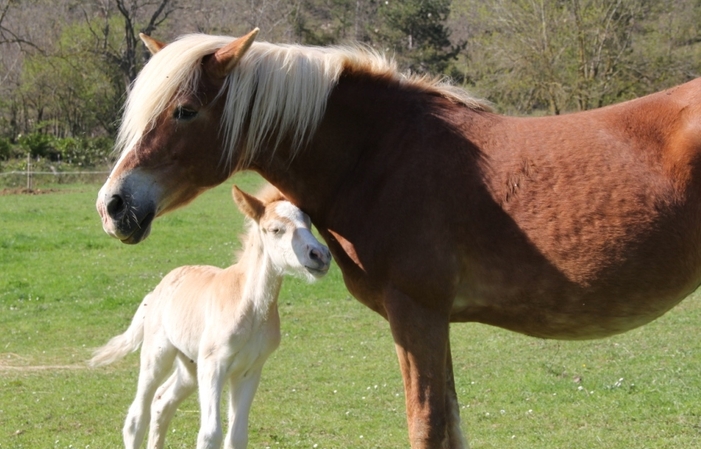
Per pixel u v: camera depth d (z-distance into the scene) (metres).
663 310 3.63
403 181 3.67
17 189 26.89
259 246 4.73
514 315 3.72
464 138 3.73
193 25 43.06
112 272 12.57
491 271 3.62
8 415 6.15
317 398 6.53
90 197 24.67
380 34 42.09
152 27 40.84
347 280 3.91
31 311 10.12
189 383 5.18
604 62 25.64
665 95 3.69
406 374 3.69
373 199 3.74
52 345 8.53
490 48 26.55
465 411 6.09
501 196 3.58
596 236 3.48
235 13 42.41
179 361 5.21
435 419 3.60
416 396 3.63
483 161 3.65
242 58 3.84
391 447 5.33
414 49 41.56
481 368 7.31
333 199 3.91
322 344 8.45
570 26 25.72
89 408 6.34
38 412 6.23
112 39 42.59
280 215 4.60
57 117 44.38
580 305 3.59
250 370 4.89
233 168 3.90
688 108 3.55
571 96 25.52
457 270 3.62
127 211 3.66
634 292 3.54
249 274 4.73
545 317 3.68
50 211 20.58
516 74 26.06
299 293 11.09
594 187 3.51
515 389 6.57
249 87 3.81
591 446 5.20
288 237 4.54
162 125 3.73
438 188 3.62
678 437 5.28
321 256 4.48
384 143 3.80
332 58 3.94
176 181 3.80
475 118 3.83
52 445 5.44
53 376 7.32
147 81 3.77
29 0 42.22
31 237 15.80
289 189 4.02
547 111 27.70
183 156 3.77
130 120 3.77
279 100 3.82
